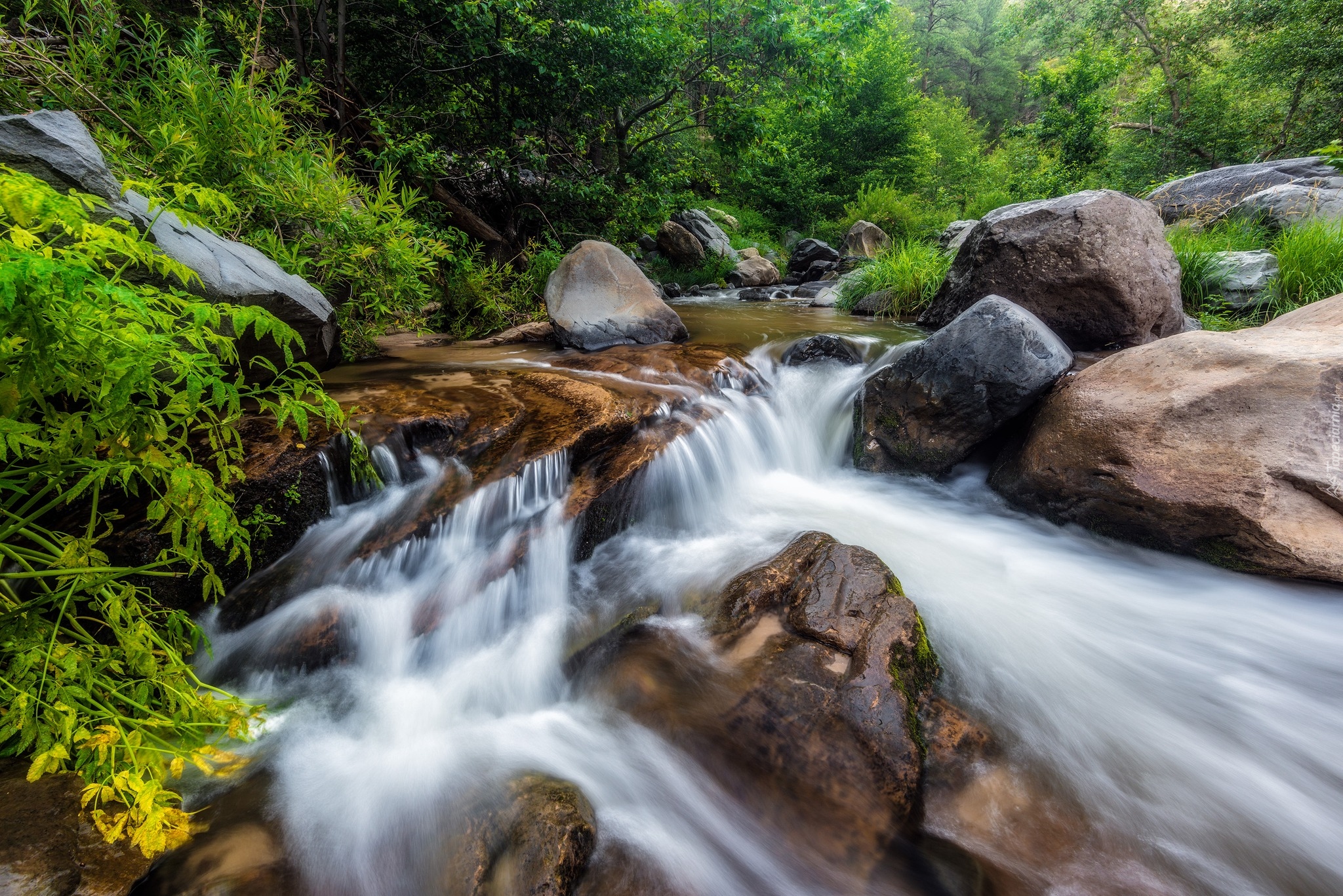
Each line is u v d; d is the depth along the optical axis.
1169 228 8.59
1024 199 21.89
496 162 8.49
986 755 2.15
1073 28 23.95
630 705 2.33
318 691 2.44
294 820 1.88
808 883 1.80
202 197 2.22
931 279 8.32
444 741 2.25
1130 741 2.26
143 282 2.69
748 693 2.25
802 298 12.43
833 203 23.30
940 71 48.25
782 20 9.66
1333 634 2.72
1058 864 1.82
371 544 2.81
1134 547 3.38
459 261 7.03
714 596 2.81
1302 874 1.82
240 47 6.64
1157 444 3.29
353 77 8.62
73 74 4.22
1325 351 3.11
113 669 1.71
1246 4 16.72
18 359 1.30
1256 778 2.13
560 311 5.84
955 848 1.85
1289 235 6.36
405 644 2.60
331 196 4.77
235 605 2.50
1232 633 2.79
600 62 8.99
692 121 11.00
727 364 5.23
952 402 4.11
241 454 2.02
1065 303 5.52
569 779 2.05
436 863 1.77
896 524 3.79
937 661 2.52
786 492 4.30
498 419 3.60
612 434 3.64
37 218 1.35
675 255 16.06
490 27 7.82
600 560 3.26
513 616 2.85
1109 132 19.94
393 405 3.60
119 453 1.60
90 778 1.50
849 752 2.04
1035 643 2.74
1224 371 3.29
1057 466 3.64
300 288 3.96
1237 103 18.78
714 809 1.98
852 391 5.07
